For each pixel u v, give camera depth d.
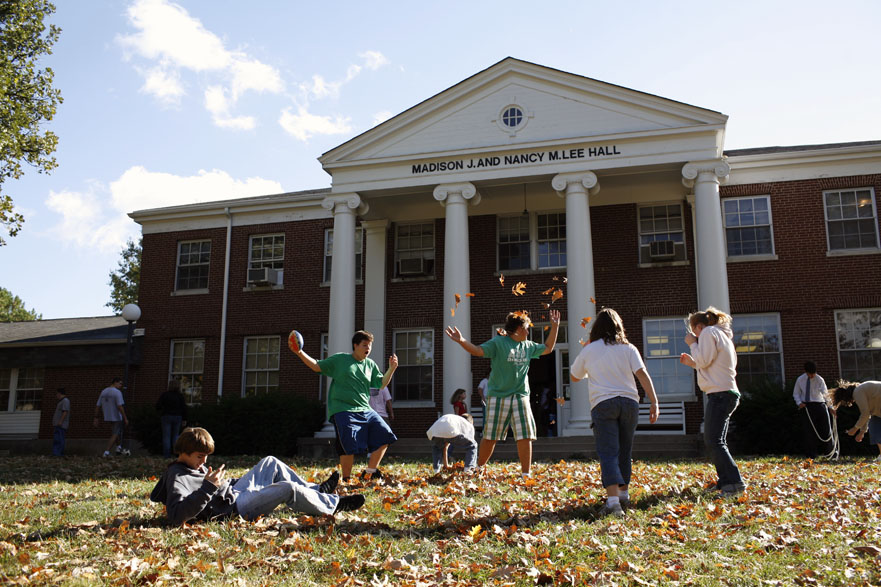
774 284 19.88
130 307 20.09
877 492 7.93
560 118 19.47
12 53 22.23
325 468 12.26
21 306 64.38
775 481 8.73
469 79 19.97
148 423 21.03
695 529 5.92
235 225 24.92
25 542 5.50
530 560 5.07
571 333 18.33
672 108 18.66
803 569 4.92
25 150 22.03
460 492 7.66
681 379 20.05
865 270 19.41
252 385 23.72
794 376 19.34
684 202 21.02
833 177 20.02
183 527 5.90
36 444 24.16
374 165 20.39
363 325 22.81
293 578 4.68
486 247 22.33
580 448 16.47
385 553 5.20
